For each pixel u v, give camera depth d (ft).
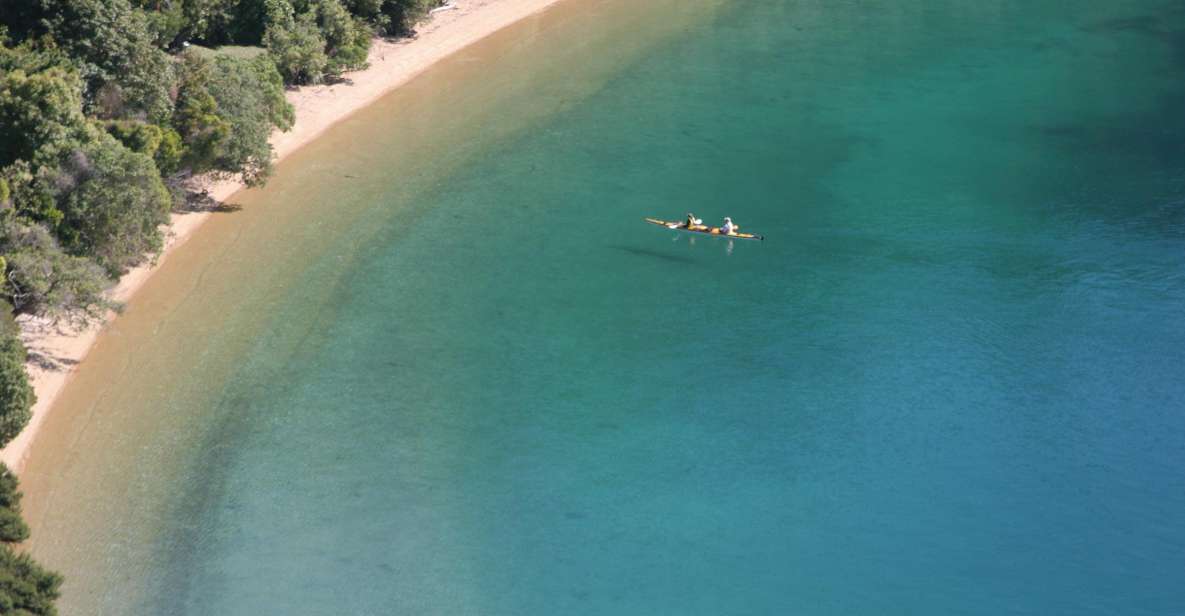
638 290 297.94
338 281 293.43
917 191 343.05
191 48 357.82
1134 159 361.30
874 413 259.19
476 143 360.28
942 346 279.08
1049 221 327.47
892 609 212.84
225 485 230.48
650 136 370.32
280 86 338.75
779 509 234.58
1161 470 244.01
